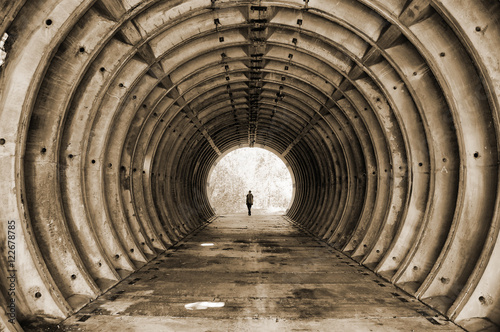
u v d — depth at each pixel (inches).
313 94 339.3
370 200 312.3
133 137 282.5
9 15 125.1
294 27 225.3
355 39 220.7
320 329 143.5
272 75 339.0
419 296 181.2
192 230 500.1
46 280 153.6
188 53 252.7
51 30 142.9
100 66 199.0
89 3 144.9
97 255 210.2
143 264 264.4
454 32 152.2
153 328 144.2
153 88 257.3
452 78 169.0
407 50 197.8
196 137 503.8
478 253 164.4
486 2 140.0
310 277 228.8
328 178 486.3
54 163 176.2
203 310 165.6
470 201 168.6
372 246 267.0
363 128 307.1
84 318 155.2
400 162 255.8
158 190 383.6
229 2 193.6
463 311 149.7
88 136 206.5
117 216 262.7
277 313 161.6
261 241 396.2
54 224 176.6
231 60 283.9
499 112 144.1
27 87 143.3
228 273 239.8
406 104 226.4
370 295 189.8
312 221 518.3
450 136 195.9
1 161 142.5
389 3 170.2
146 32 199.0
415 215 227.6
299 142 580.1
